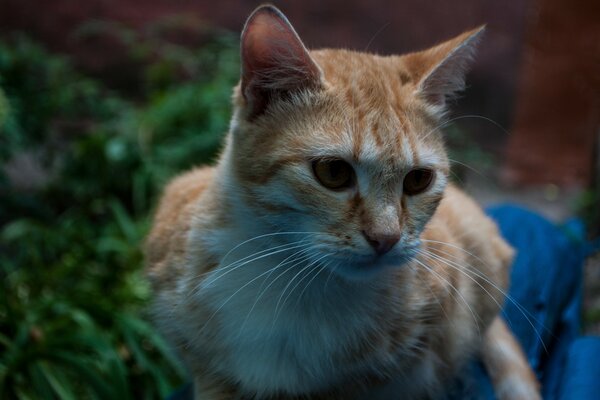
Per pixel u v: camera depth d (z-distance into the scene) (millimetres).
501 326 534
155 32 1214
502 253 521
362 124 389
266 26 388
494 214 684
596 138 1003
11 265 731
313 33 1359
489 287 497
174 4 1276
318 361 423
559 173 1256
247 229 410
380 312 424
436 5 1386
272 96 400
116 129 929
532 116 1323
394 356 432
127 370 606
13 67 906
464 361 502
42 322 626
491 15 1362
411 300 429
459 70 425
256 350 422
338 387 437
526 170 1255
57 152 961
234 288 415
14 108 815
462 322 476
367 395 451
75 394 588
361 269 396
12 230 777
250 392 435
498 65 1331
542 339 558
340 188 391
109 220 864
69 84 981
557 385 536
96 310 640
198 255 424
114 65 1211
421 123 409
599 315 808
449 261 441
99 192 883
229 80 972
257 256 411
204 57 1080
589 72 1301
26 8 1217
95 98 1011
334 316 418
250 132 403
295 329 418
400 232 391
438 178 413
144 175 857
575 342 565
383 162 387
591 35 1299
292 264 408
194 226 430
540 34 1324
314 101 394
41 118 907
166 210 483
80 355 595
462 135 1121
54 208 888
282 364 424
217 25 1294
